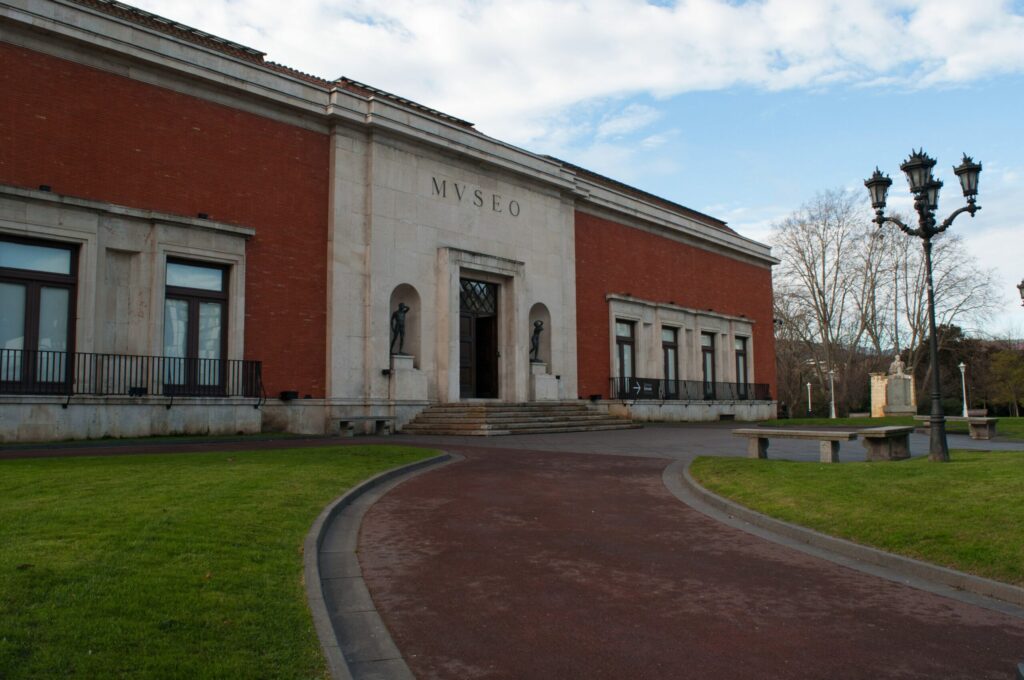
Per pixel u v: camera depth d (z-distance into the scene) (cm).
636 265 3559
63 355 1873
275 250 2255
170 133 2077
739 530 952
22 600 531
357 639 568
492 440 2100
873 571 775
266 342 2212
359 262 2420
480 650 552
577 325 3203
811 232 5244
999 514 853
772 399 4369
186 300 2103
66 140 1894
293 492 1027
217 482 1058
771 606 660
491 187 2844
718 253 4144
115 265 1983
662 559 812
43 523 759
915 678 511
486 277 2823
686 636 584
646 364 3544
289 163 2311
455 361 2609
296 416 2248
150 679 434
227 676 446
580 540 891
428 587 701
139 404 1923
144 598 556
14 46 1831
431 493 1166
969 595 698
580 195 3219
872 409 4806
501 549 844
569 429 2520
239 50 2528
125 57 1992
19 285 1830
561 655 544
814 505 994
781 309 5819
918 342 5488
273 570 668
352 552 816
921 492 993
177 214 2059
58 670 434
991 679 510
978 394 6212
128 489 978
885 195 1380
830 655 550
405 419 2447
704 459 1480
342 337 2356
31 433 1752
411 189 2566
